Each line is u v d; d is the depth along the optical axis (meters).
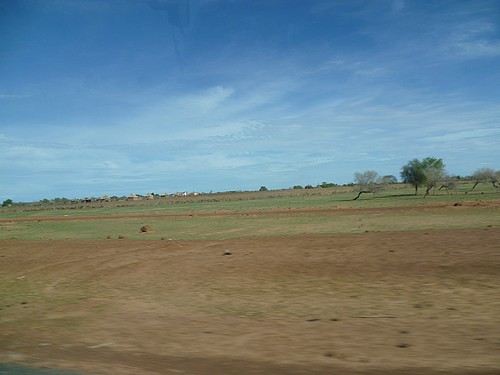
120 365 8.23
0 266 25.00
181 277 18.67
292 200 103.56
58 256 26.72
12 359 8.96
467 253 18.44
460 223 33.12
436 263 17.17
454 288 13.76
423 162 84.69
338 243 23.61
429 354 8.06
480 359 7.63
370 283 15.38
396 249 20.62
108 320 12.26
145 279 18.78
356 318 11.16
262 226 41.00
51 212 109.00
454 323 10.15
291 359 8.18
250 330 10.45
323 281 16.23
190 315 12.50
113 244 30.31
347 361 7.91
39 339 10.64
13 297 16.81
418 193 91.12
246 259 21.27
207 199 164.25
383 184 91.81
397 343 8.84
